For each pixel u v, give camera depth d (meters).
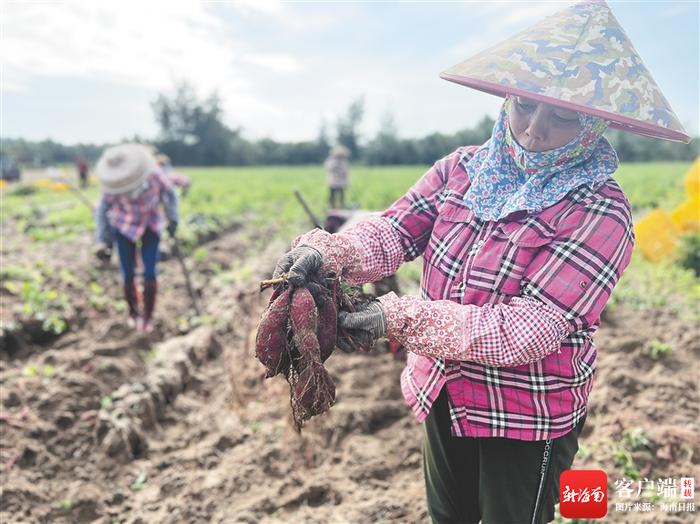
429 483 2.30
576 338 1.90
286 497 3.65
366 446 4.14
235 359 5.39
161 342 6.09
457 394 1.99
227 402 4.77
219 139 77.62
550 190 1.82
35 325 5.93
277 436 4.21
